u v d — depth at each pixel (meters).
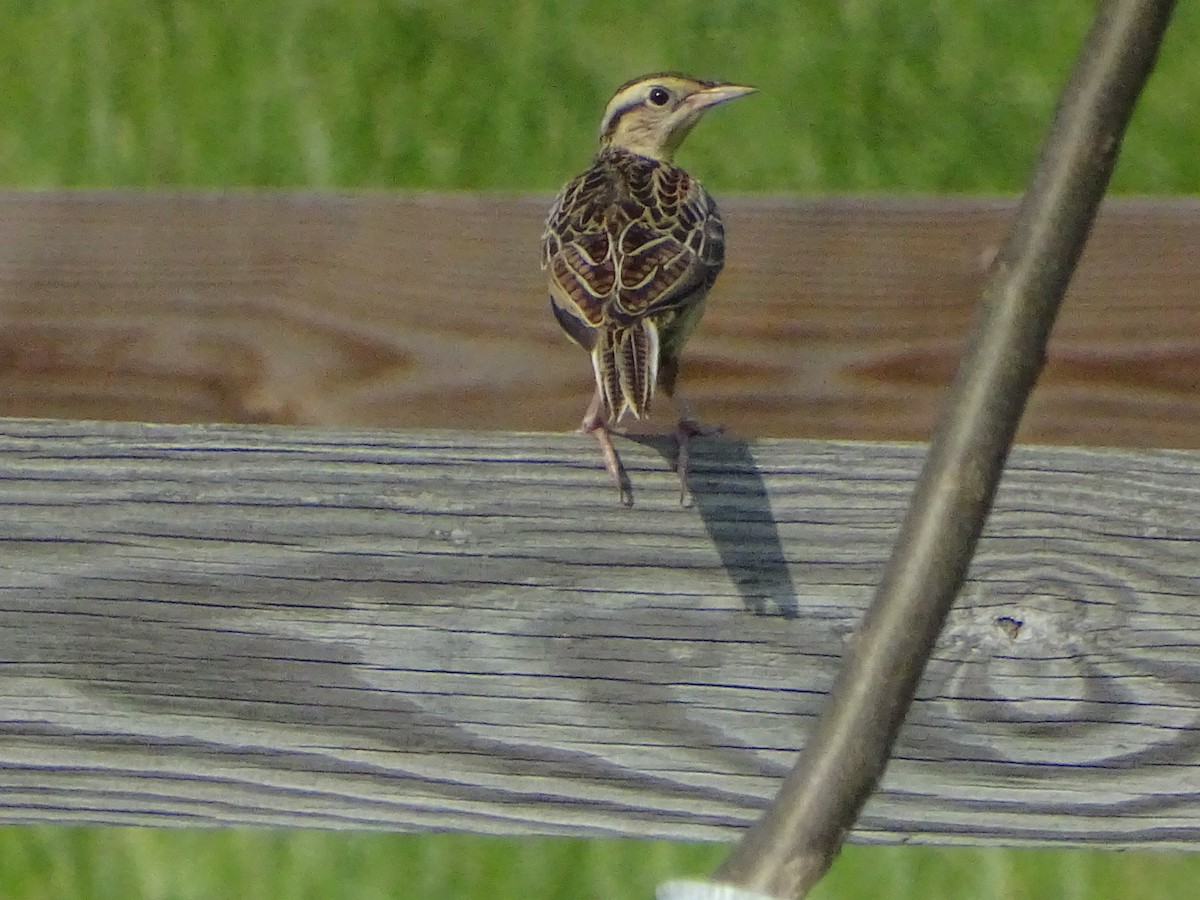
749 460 6.20
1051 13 14.26
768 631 6.05
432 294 8.38
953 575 3.79
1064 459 6.19
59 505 6.20
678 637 6.07
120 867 11.16
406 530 6.15
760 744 6.02
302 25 14.55
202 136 13.99
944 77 14.07
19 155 13.99
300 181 13.76
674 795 6.05
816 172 13.65
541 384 8.34
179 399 8.41
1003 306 3.75
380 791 6.11
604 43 14.35
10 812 6.18
